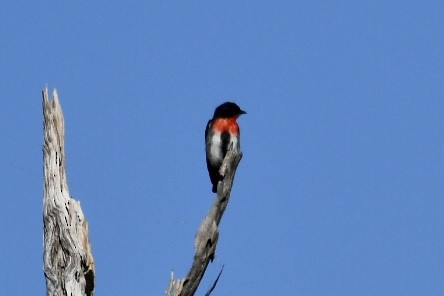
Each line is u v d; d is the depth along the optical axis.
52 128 13.73
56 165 13.65
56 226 13.41
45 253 13.43
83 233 13.38
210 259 13.28
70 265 13.26
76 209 13.41
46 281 13.40
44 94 13.90
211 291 13.23
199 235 13.21
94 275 13.44
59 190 13.55
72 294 13.21
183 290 13.08
